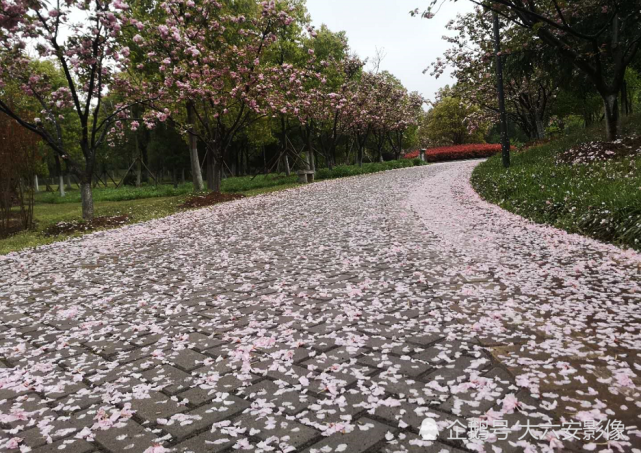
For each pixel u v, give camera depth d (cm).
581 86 1642
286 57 2980
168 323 414
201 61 1931
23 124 1260
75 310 477
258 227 1035
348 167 3050
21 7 1095
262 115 2130
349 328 365
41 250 942
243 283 545
